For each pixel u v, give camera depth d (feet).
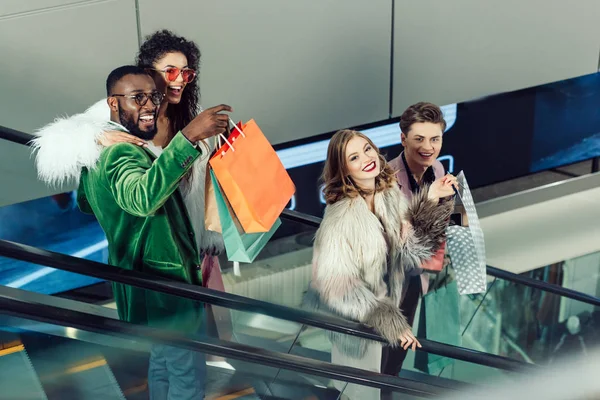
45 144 9.60
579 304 15.10
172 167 9.16
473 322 13.66
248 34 15.29
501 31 17.89
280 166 10.69
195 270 10.73
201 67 15.10
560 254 18.38
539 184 20.71
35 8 13.34
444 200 12.31
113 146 9.52
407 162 13.08
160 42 10.89
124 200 9.30
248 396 11.41
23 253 9.21
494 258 18.19
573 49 19.01
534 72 18.75
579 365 14.23
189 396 10.99
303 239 18.12
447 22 17.16
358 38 16.39
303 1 15.56
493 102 19.27
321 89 16.49
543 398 13.05
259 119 16.10
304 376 11.99
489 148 19.80
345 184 10.99
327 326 11.00
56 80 13.96
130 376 11.18
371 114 17.26
